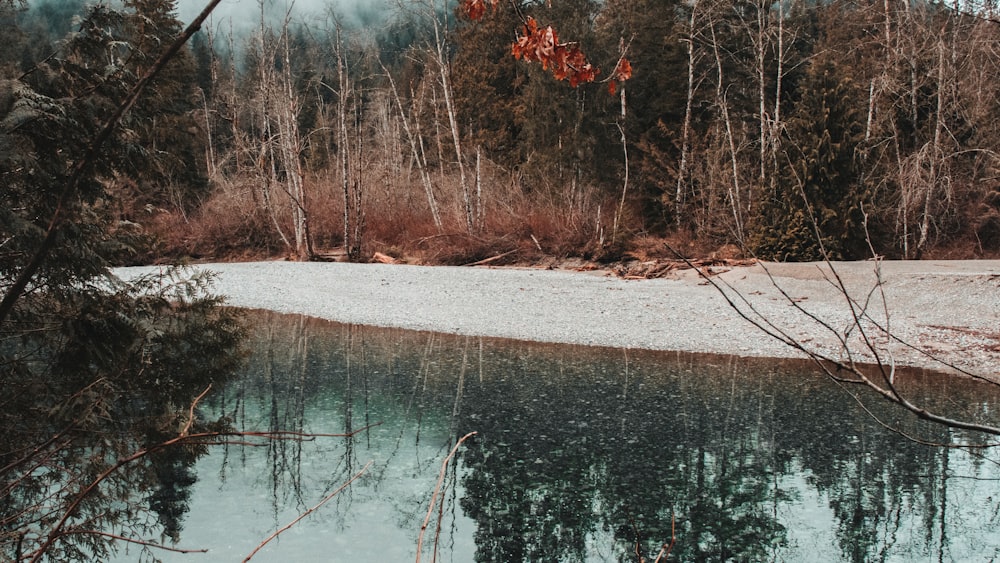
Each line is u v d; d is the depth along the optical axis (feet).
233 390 32.42
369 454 24.18
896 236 84.33
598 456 24.44
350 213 100.68
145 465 20.02
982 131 87.66
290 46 95.04
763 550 17.75
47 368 18.10
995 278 53.16
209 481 21.48
